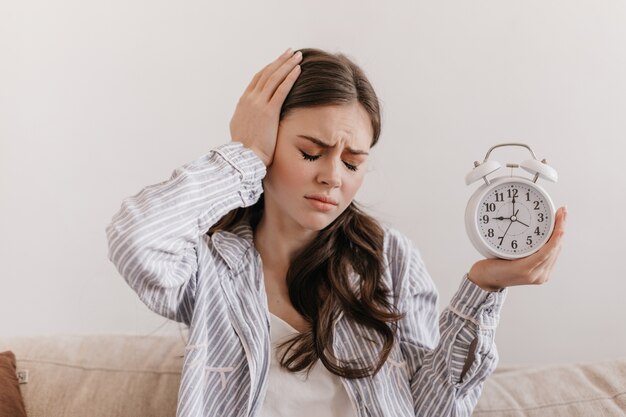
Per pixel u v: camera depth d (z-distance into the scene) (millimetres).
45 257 2230
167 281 1141
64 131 2199
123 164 2180
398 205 2088
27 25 2197
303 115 1204
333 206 1230
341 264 1360
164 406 1467
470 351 1201
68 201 2211
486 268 1150
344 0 2084
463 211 2070
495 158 2066
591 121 2045
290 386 1282
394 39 2074
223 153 1205
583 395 1476
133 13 2152
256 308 1291
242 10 2115
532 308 2092
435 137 2074
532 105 2051
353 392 1273
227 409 1247
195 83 2137
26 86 2205
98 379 1503
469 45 2059
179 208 1132
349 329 1345
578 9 2037
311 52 1286
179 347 1564
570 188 2055
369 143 1264
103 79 2174
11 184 2227
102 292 2215
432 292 1436
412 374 1345
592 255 2064
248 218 1404
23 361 1526
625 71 2033
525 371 1564
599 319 2074
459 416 1269
